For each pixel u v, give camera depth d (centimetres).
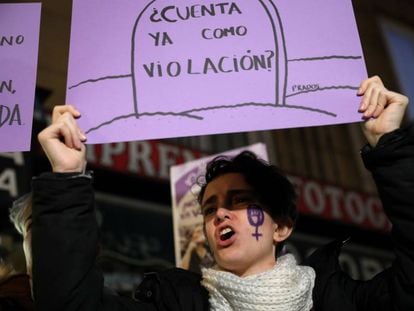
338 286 140
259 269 140
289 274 135
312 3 150
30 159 394
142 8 152
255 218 142
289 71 143
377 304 129
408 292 121
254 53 145
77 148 131
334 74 142
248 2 151
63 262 119
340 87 140
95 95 142
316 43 146
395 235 125
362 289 137
